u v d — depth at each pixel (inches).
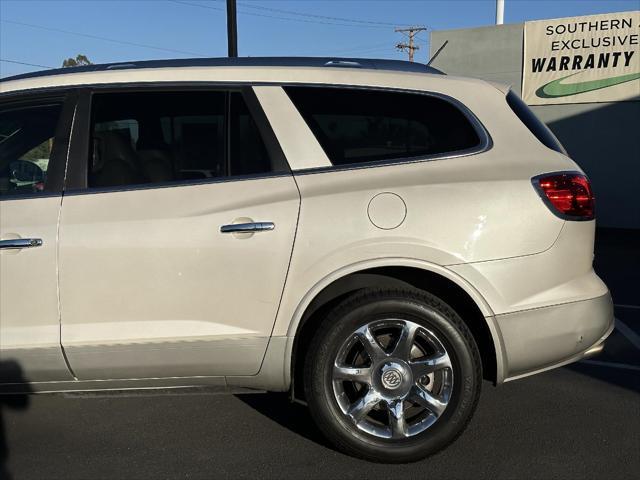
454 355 115.9
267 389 122.1
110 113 124.6
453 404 116.5
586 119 602.5
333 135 122.2
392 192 116.3
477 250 115.0
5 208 118.9
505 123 123.7
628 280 339.0
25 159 123.3
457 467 119.4
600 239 537.0
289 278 115.8
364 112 123.4
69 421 142.2
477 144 121.5
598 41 586.2
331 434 118.3
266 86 124.5
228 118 123.0
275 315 116.7
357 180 118.0
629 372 174.4
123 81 126.0
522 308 116.3
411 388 117.5
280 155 120.3
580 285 120.4
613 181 600.1
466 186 116.6
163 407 150.2
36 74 131.1
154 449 128.3
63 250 115.6
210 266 115.4
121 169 121.3
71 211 117.6
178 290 115.9
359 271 119.5
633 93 581.0
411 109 123.8
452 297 123.4
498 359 117.5
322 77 125.3
